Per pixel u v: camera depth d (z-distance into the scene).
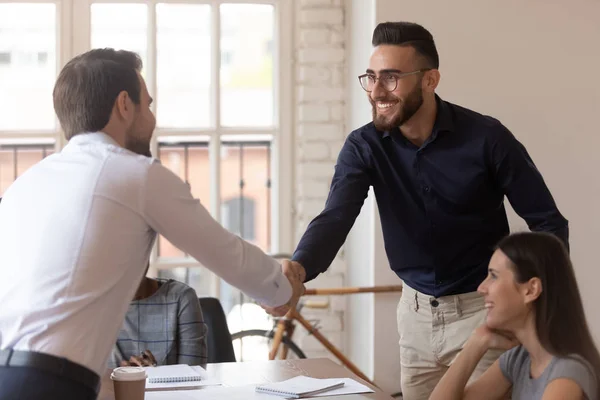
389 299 3.94
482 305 2.72
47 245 1.79
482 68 3.83
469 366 2.21
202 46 4.52
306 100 4.52
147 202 1.85
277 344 4.14
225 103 4.56
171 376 2.44
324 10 4.50
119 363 3.00
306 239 2.67
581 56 3.86
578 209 3.90
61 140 4.48
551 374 2.00
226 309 4.65
